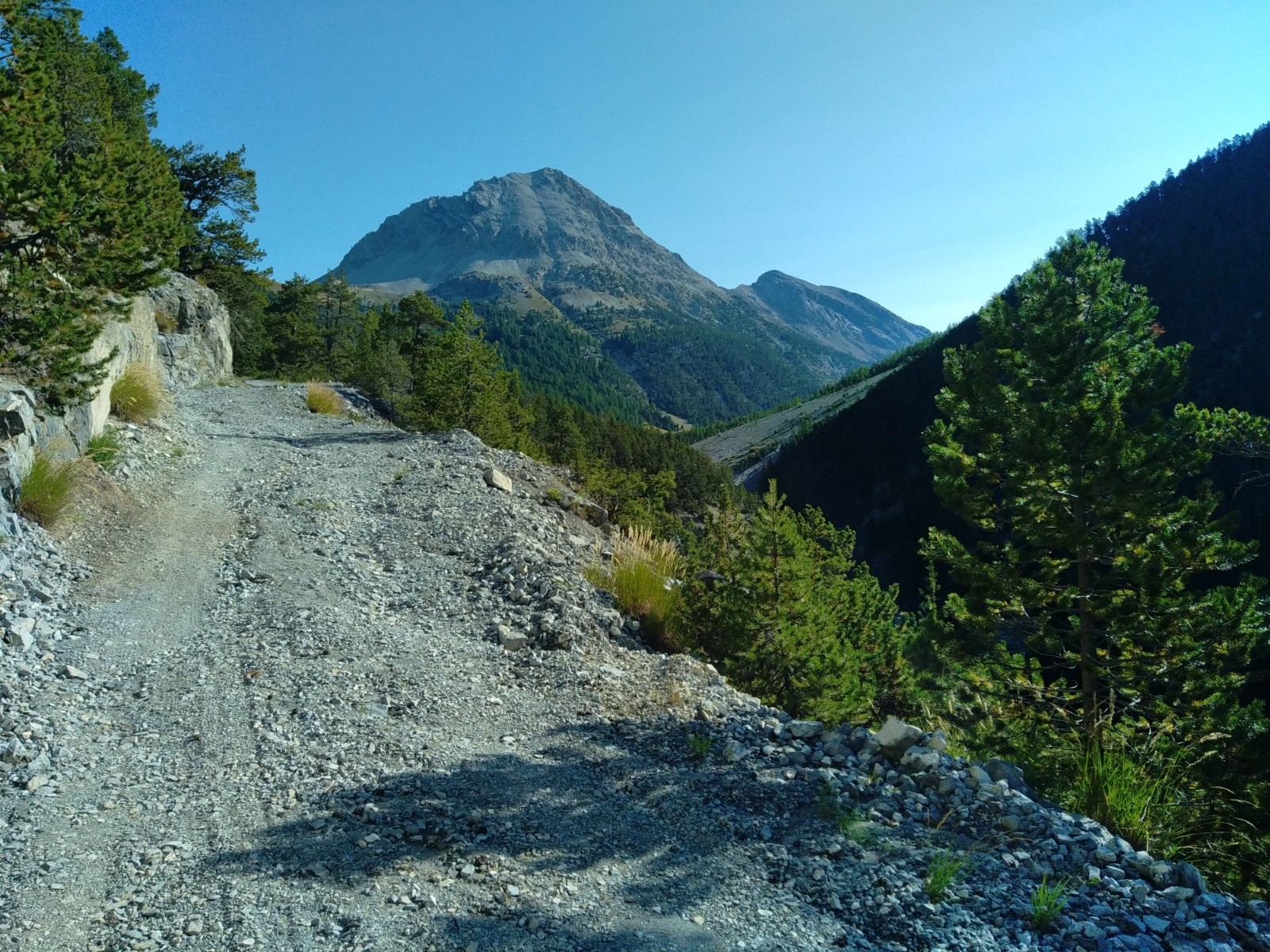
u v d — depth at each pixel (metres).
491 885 4.00
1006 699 12.46
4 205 9.33
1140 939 3.67
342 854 4.18
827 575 12.23
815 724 6.23
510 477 17.23
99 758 5.25
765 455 174.62
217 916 3.59
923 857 4.41
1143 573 11.41
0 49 10.71
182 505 12.34
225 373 35.16
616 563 11.71
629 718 6.51
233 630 7.91
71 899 3.69
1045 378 12.98
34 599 7.71
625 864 4.32
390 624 8.51
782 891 4.12
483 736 5.99
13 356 9.64
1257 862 5.66
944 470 14.19
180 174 36.91
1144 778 5.85
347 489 14.57
